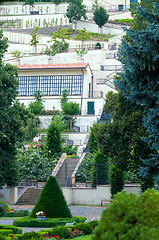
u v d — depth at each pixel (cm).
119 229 827
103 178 4000
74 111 5806
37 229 2384
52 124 4869
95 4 10362
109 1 10669
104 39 8925
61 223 2456
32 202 3919
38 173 4409
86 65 6531
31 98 6550
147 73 1944
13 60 7869
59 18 10531
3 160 3534
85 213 3256
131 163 3016
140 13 2108
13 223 2539
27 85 6688
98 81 7206
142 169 2123
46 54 7769
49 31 10275
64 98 6309
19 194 4003
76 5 9712
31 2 10994
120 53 1966
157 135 2042
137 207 849
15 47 8875
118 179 3688
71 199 3931
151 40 1891
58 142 4784
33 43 8569
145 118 2080
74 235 2055
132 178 3956
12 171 3725
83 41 8662
